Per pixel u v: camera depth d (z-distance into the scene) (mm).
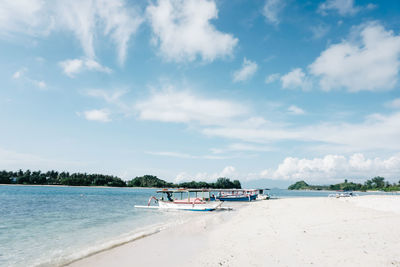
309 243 12688
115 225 24484
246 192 71750
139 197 80938
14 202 50750
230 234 16906
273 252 11391
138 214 33688
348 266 9062
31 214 32844
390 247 11406
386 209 28047
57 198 65750
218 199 61688
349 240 12906
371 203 34094
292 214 26016
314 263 9586
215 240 15367
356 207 31875
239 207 43250
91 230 21797
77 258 12453
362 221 19047
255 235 15766
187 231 19250
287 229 17094
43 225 24469
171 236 17344
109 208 41906
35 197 67438
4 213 33562
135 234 18328
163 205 40906
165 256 12211
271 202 52156
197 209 37719
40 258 13281
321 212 26438
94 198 70375
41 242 17250
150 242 15516
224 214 31797
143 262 11383
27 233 20500
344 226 17062
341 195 73438
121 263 11375
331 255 10461
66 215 32219
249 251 11867
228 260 10680
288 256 10664
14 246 16125
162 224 24391
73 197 71750
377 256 10102
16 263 12430
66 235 19656
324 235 14414
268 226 18938
